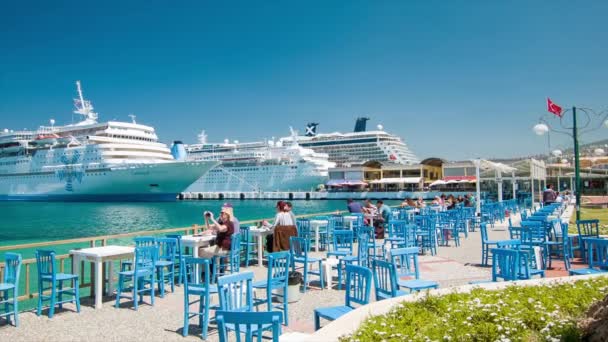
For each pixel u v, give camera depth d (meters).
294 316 7.59
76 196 83.38
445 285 9.41
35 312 8.18
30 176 87.94
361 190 88.62
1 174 91.75
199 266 9.98
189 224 40.25
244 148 119.31
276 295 8.41
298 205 73.38
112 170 77.50
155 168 75.88
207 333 6.79
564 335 4.64
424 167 86.31
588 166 37.34
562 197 34.25
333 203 78.44
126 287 9.95
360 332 4.95
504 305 5.75
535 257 10.30
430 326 5.18
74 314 7.98
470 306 5.77
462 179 78.56
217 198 96.75
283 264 9.03
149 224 40.56
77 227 38.12
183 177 76.06
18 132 91.69
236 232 10.73
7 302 7.61
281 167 94.12
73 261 8.89
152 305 8.48
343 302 8.42
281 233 11.23
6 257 7.75
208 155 103.44
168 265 9.59
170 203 79.19
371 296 8.51
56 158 83.81
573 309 5.58
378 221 16.98
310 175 91.38
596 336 4.35
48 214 54.59
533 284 7.05
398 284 7.35
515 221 24.16
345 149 113.75
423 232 14.03
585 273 8.19
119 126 82.06
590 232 11.80
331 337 4.96
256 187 96.56
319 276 10.51
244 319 4.20
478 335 4.91
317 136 121.44
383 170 89.75
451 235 17.73
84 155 80.56
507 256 7.68
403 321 5.29
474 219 20.27
